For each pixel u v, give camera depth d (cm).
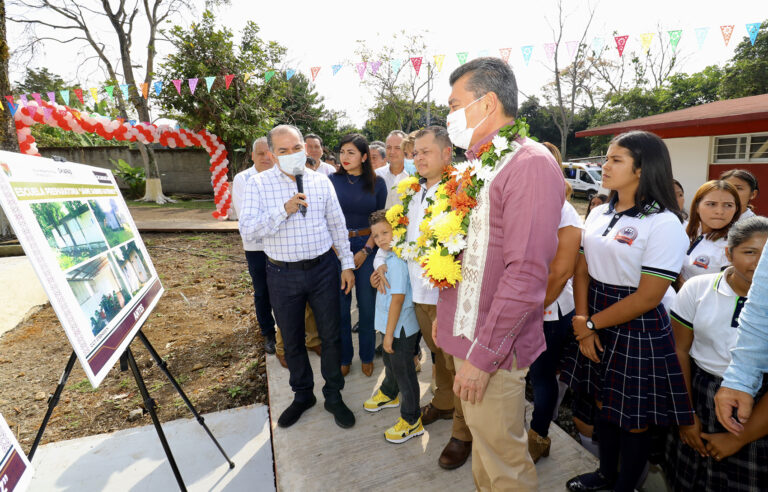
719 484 168
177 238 894
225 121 1252
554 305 199
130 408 291
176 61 1223
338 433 243
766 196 862
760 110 755
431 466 215
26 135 870
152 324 442
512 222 128
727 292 165
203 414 278
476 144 151
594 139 2727
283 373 312
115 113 1617
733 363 133
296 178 240
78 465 228
